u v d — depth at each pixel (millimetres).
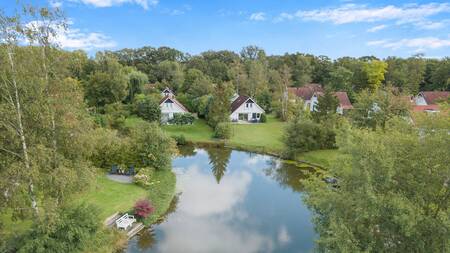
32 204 14617
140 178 26422
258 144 44938
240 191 28688
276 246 19359
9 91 14273
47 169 14562
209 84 69938
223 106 53469
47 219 13891
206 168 35750
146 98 58188
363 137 12781
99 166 29344
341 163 13875
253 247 19188
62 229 14289
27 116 14750
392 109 35750
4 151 14805
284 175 33562
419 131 13375
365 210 11938
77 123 15289
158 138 31219
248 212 24172
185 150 44250
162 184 27859
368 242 12703
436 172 12523
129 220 20078
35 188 15008
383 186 12602
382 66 71500
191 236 20203
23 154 14703
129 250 18312
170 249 18594
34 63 14344
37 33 14062
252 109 62875
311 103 70875
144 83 71125
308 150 39656
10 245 14148
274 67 105625
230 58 120438
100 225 16250
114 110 53500
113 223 19719
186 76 85750
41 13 14016
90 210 15734
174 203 25453
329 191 13922
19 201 14305
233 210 24469
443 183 12500
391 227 12703
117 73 60281
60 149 15648
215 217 23125
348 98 68250
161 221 22188
